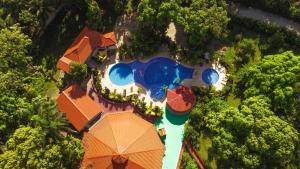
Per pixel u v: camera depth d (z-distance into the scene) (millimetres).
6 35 70000
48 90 75938
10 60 69812
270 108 65375
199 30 70750
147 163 65000
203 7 71438
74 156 64438
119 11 80000
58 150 61656
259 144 60875
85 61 75438
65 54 74875
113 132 66625
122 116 69562
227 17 76562
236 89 73562
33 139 60562
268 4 78375
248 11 80250
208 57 75812
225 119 64000
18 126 65125
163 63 76625
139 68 76438
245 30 79062
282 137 60312
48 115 62812
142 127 67938
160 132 69812
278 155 60375
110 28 80375
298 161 64625
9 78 66375
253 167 61000
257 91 66750
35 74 73812
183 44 77875
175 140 70500
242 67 75438
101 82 75438
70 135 67875
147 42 75750
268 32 77750
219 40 77750
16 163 59438
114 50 77875
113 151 64312
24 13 75250
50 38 80750
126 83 75438
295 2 78812
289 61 66188
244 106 64250
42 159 60062
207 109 70125
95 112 71000
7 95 65188
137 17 75750
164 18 72000
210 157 68375
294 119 65250
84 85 75500
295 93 64688
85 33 76875
